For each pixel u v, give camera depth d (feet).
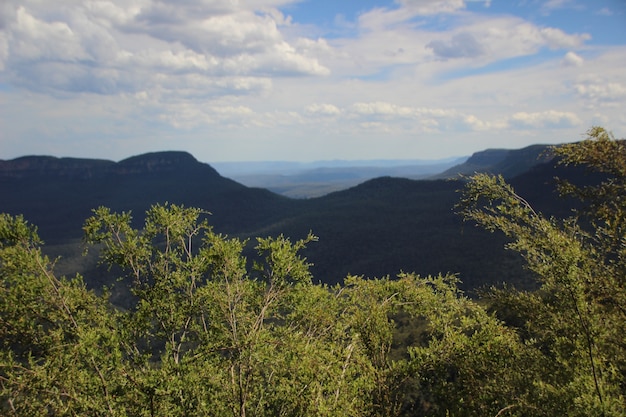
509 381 25.71
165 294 38.27
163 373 26.68
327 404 26.71
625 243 24.52
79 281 36.55
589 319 22.21
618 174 25.23
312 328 37.35
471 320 30.63
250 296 34.01
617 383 22.17
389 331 33.96
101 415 27.14
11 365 26.96
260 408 30.91
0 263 32.94
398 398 31.24
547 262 24.13
